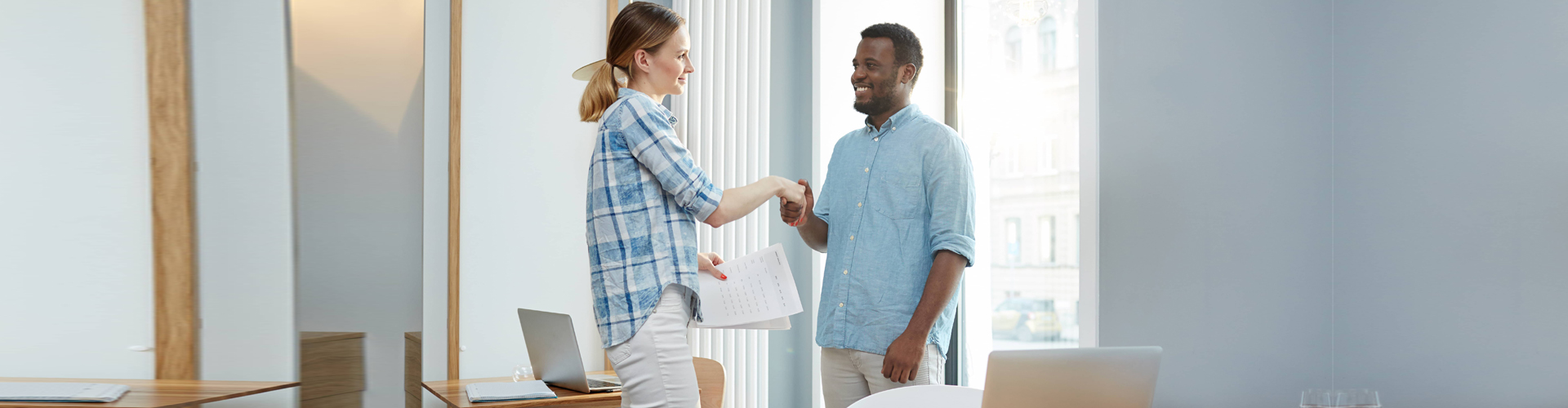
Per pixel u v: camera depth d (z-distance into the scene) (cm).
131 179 261
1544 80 178
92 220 256
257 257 272
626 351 142
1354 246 228
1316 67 237
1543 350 178
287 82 278
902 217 200
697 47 317
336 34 286
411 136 291
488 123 298
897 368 184
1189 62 229
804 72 335
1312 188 236
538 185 306
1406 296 210
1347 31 233
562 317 233
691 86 316
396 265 287
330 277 279
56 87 255
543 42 309
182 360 261
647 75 155
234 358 268
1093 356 117
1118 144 240
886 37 209
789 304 167
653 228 145
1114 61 243
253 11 276
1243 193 229
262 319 271
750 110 322
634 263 143
